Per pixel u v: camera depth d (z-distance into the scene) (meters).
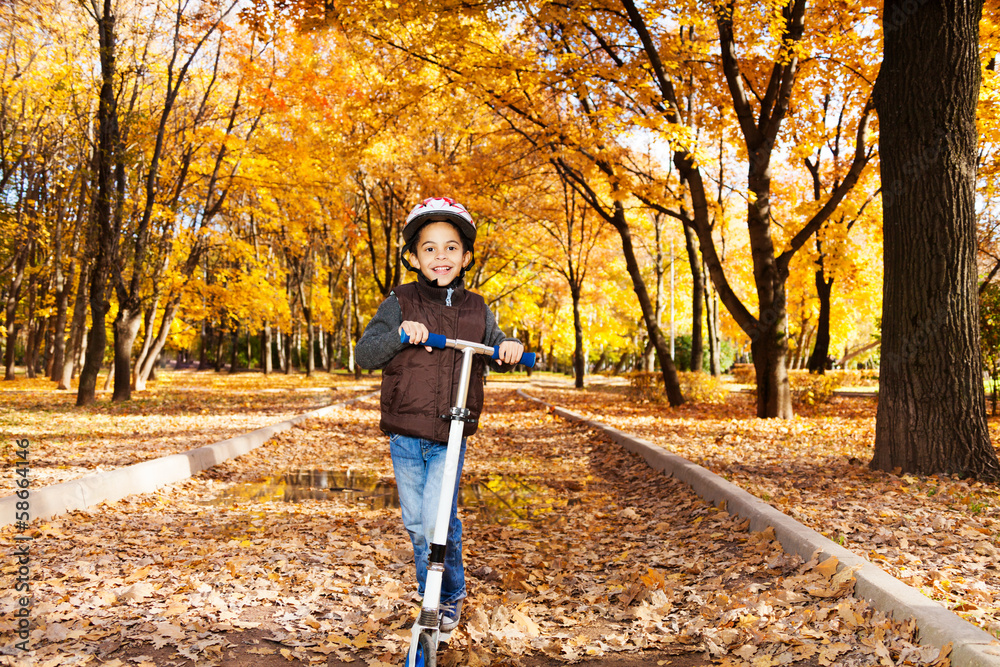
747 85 12.94
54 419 12.74
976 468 6.38
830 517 5.14
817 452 8.53
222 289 23.19
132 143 17.17
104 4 15.55
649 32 10.99
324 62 16.30
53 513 5.30
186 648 2.98
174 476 7.25
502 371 2.86
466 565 4.55
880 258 25.75
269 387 26.53
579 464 9.20
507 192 21.12
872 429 10.91
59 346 27.59
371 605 3.67
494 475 8.32
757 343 12.91
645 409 15.91
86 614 3.33
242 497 6.81
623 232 16.27
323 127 17.47
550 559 4.74
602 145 12.02
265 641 3.16
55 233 24.23
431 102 14.48
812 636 3.09
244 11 10.51
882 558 4.09
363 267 38.09
